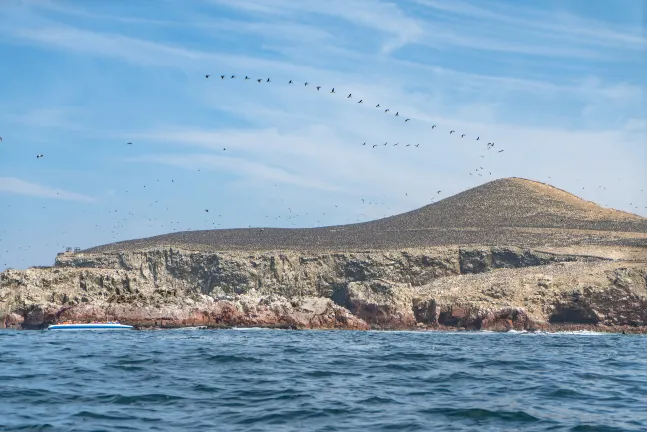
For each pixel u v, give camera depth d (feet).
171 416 129.70
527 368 218.59
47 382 171.12
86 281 648.38
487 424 125.08
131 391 156.46
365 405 141.90
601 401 151.74
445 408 138.72
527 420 128.57
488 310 625.41
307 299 627.05
